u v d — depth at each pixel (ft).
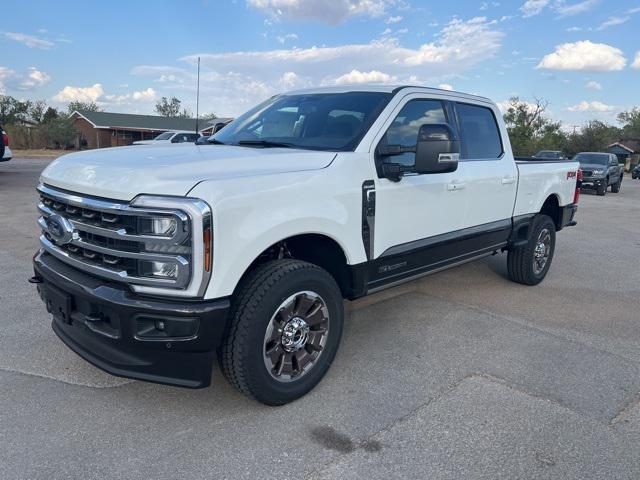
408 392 11.44
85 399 10.80
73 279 9.84
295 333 10.60
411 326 15.48
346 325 15.44
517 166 17.83
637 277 22.53
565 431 10.08
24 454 8.95
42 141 153.48
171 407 10.59
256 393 10.11
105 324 9.58
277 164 10.64
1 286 17.78
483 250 16.81
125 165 9.61
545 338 14.87
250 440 9.53
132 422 10.01
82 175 9.79
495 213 16.93
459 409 10.78
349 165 11.45
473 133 16.17
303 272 10.39
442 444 9.54
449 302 17.88
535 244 19.36
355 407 10.75
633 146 240.12
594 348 14.25
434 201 13.99
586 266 24.44
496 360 13.25
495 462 9.07
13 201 37.32
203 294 8.93
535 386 11.91
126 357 9.76
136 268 9.02
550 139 177.27
